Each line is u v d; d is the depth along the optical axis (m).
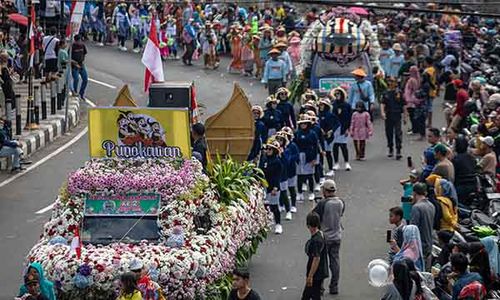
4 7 70.44
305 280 37.16
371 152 58.16
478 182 41.03
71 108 64.12
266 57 78.19
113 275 30.19
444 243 33.28
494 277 31.73
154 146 33.12
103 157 33.25
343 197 49.06
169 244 31.36
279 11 88.94
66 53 66.69
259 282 37.06
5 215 43.72
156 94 39.19
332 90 58.47
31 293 28.55
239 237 34.94
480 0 88.38
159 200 32.25
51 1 71.00
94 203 32.41
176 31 86.31
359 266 39.00
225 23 88.44
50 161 53.31
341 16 67.12
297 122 52.12
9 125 53.00
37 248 31.48
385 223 44.94
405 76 65.44
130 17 87.19
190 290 30.72
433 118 67.19
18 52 67.69
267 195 42.66
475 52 76.31
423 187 35.41
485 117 50.16
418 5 90.06
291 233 43.22
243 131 46.00
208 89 74.25
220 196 35.56
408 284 28.64
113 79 76.50
